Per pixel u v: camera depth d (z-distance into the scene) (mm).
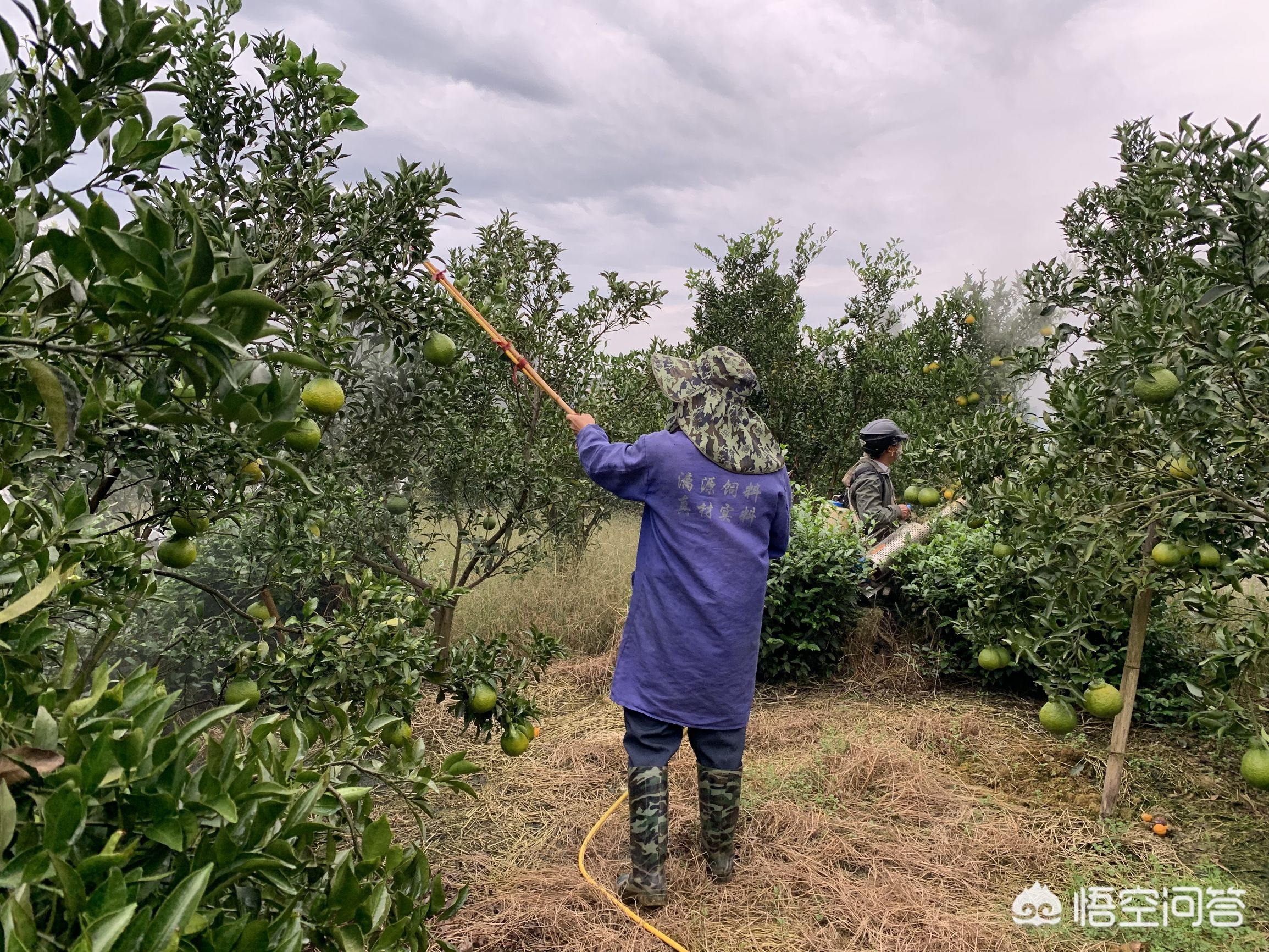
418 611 2672
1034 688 5004
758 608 2861
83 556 1497
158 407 1137
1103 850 3246
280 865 1036
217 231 1724
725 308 9180
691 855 3172
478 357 4797
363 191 2436
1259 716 3342
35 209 1236
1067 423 3039
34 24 1196
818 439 8852
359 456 3928
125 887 770
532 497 5012
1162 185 3617
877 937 2699
